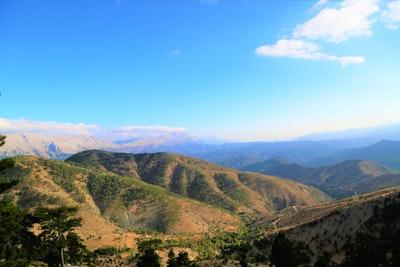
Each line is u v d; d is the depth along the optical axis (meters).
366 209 124.00
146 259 82.75
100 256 163.50
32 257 58.72
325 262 78.62
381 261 74.00
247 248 147.62
